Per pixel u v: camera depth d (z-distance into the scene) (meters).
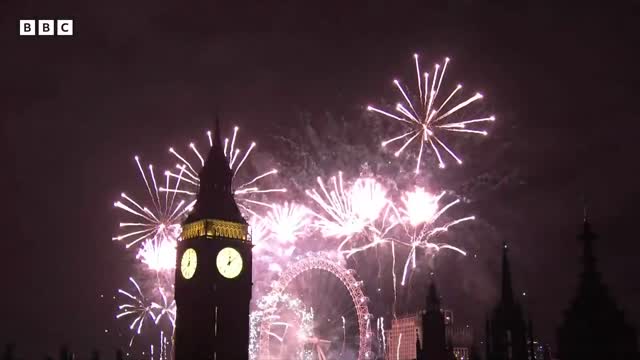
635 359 70.94
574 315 73.06
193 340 120.62
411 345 199.88
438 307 117.50
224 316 121.62
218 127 133.75
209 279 121.62
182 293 124.81
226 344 121.00
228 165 131.25
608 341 70.88
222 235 124.31
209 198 127.50
